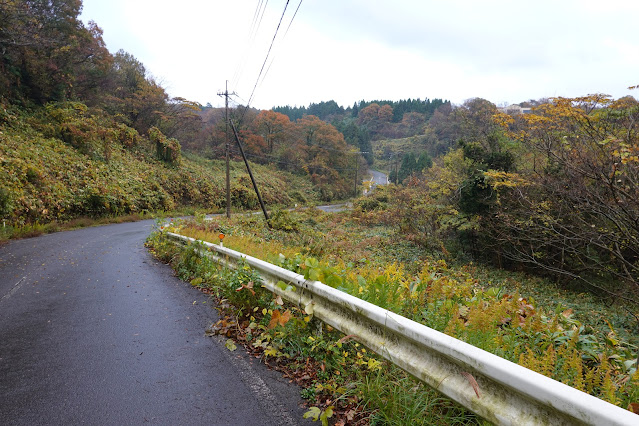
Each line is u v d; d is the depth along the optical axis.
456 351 2.15
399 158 111.44
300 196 70.12
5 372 3.54
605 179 9.15
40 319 5.14
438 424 2.44
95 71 43.31
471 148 19.62
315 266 3.98
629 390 2.37
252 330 4.46
